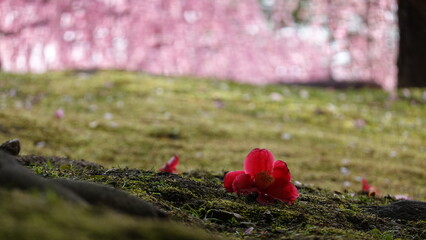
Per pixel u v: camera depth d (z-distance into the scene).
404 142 7.75
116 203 1.65
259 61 20.42
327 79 20.19
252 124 8.02
